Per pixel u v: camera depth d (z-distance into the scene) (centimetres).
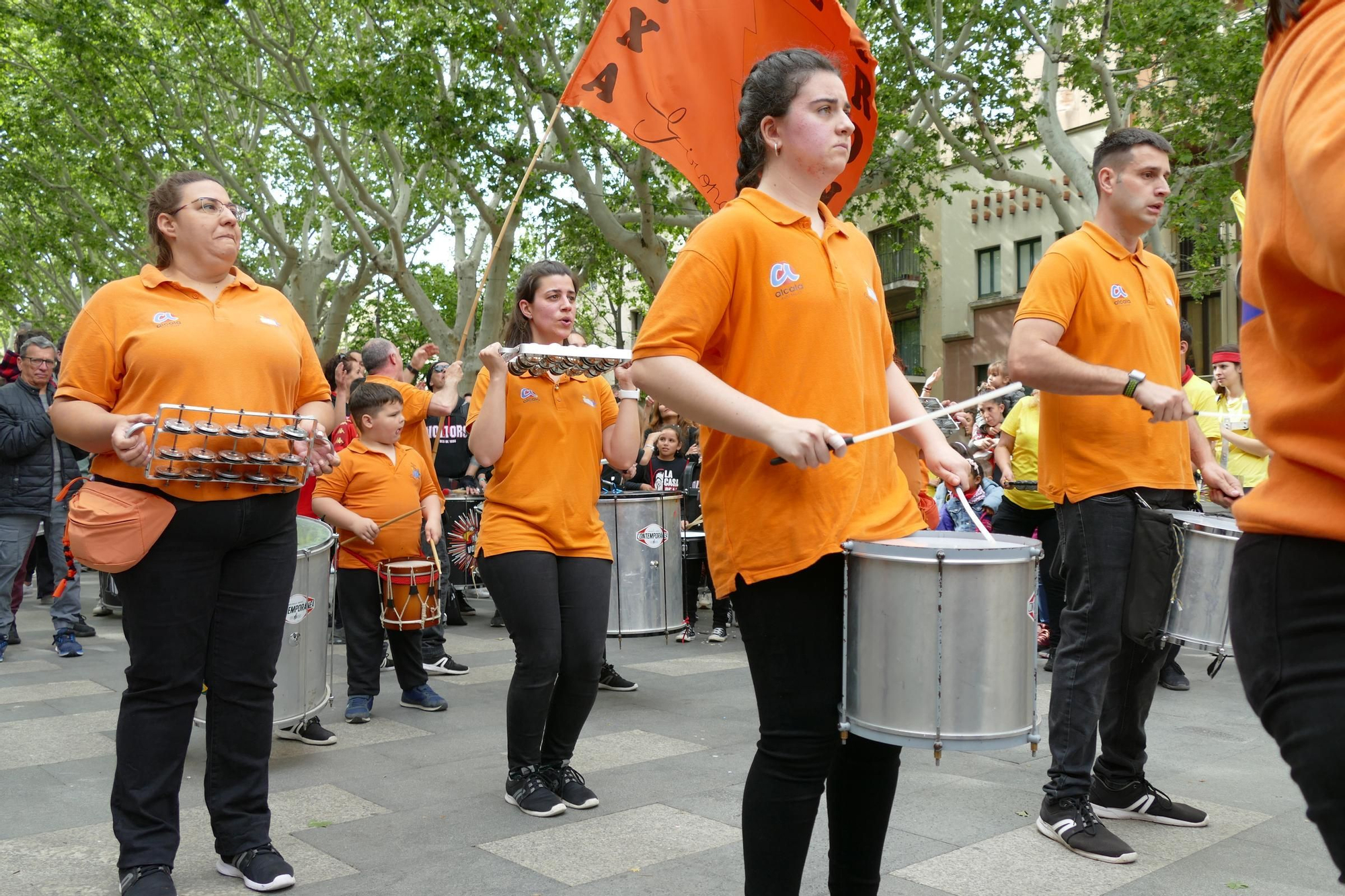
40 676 663
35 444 730
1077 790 357
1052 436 370
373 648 554
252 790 332
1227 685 634
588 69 465
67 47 1930
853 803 238
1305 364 131
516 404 412
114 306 313
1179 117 1603
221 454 303
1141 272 368
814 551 216
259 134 2305
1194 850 352
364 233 1942
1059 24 1566
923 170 1691
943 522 725
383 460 565
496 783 435
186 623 315
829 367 222
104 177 2264
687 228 1747
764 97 231
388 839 367
